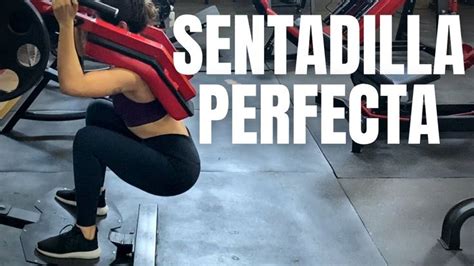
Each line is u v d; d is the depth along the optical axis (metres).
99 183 2.63
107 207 3.14
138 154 2.54
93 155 2.56
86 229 2.70
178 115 2.53
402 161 3.98
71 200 3.12
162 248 2.94
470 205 3.02
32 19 2.15
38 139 4.07
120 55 2.36
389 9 5.14
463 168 3.90
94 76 2.29
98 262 2.74
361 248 3.02
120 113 2.60
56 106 4.66
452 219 3.02
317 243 3.04
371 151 4.11
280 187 3.59
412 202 3.46
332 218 3.28
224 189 3.54
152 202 3.35
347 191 3.57
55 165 3.71
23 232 2.88
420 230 3.19
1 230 2.97
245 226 3.17
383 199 3.49
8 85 4.52
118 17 2.43
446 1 5.01
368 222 3.25
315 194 3.52
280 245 3.01
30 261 2.70
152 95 2.51
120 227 3.03
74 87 2.23
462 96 5.17
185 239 3.02
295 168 3.84
